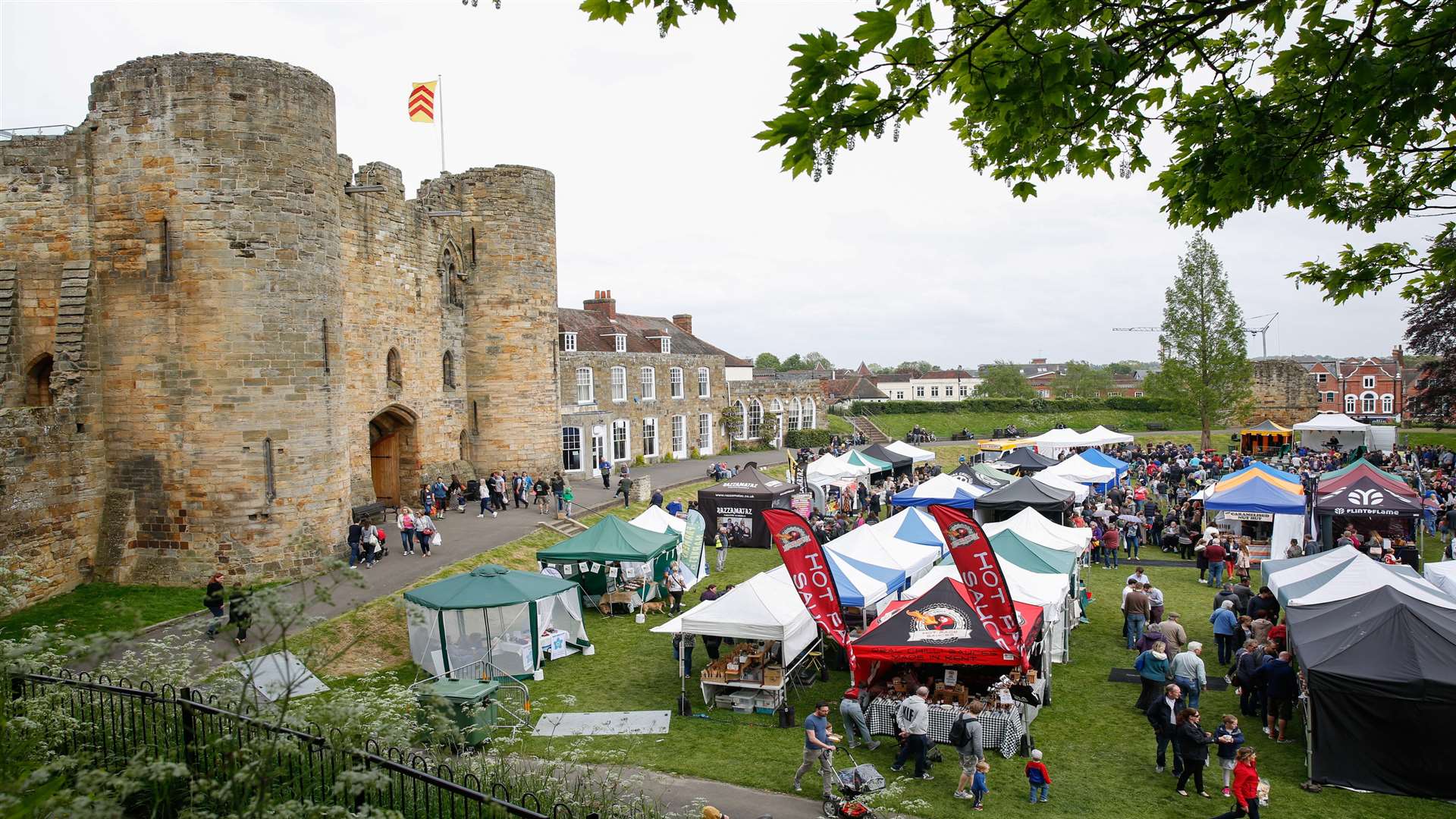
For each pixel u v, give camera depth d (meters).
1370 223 7.41
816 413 71.50
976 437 78.62
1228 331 59.31
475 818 8.83
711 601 17.69
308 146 23.39
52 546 20.80
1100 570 28.67
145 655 11.59
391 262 31.89
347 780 6.84
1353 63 5.49
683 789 13.07
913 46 4.83
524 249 37.75
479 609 17.84
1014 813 12.30
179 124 22.02
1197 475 40.62
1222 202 6.56
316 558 23.27
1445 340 48.06
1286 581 18.16
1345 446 58.56
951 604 15.59
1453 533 27.73
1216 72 5.93
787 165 5.25
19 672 8.91
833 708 16.64
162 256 22.12
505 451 37.72
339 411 24.59
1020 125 5.54
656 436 56.03
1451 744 12.48
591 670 18.81
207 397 22.05
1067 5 5.06
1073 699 16.95
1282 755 14.23
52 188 22.62
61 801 6.14
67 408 21.44
